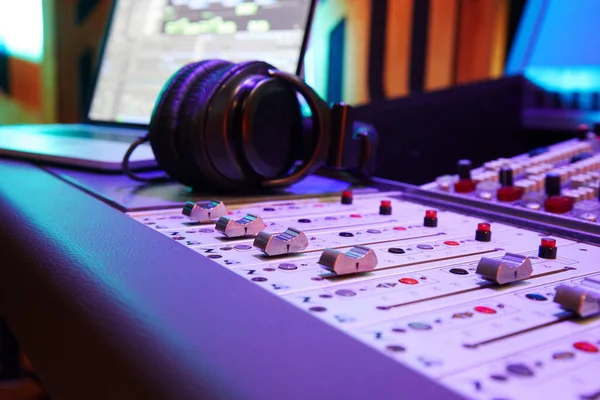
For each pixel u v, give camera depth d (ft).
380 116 4.55
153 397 0.87
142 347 0.97
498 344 1.01
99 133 4.09
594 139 3.23
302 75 3.33
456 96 4.30
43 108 6.98
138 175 2.92
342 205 2.36
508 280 1.34
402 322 1.10
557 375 0.89
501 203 2.27
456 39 4.93
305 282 1.34
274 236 1.56
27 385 4.02
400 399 0.75
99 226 1.75
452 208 2.30
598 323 1.12
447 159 4.31
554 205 2.14
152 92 4.10
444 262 1.54
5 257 1.73
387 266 1.48
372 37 5.74
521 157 3.08
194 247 1.64
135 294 1.15
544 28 4.10
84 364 1.07
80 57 6.97
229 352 0.90
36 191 2.36
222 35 3.76
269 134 2.45
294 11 3.43
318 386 0.79
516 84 4.16
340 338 0.96
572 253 1.66
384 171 4.42
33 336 1.34
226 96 2.33
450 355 0.95
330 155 2.66
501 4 4.45
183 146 2.36
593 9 3.80
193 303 1.10
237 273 1.39
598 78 3.77
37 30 6.85
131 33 4.38
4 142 3.53
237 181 2.45
